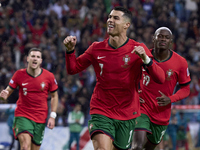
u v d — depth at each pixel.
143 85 11.62
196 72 30.62
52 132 19.61
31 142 13.86
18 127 13.43
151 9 37.34
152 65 8.63
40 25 33.16
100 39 33.78
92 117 9.44
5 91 12.84
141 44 9.16
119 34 9.08
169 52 11.59
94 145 9.02
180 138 19.50
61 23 33.72
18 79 13.76
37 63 13.72
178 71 11.51
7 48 30.69
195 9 38.53
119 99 9.23
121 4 36.91
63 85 26.92
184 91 11.74
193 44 35.00
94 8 35.78
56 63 29.81
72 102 24.08
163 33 11.17
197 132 19.73
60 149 19.64
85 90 25.22
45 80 13.91
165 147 19.34
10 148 18.06
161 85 11.44
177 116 19.53
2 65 28.81
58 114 21.91
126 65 9.02
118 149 9.63
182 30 36.22
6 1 33.72
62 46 32.41
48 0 35.44
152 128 11.80
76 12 35.97
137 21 34.72
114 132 9.31
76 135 19.91
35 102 13.72
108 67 9.09
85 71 28.25
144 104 11.59
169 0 38.09
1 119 18.20
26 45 30.73
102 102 9.31
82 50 31.91
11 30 32.03
